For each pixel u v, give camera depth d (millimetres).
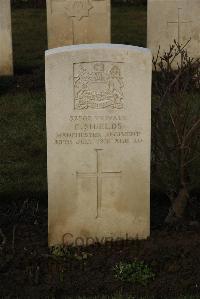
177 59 5398
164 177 3205
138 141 2791
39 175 3627
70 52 2688
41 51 6195
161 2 5504
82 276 2629
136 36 6570
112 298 2451
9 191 3430
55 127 2758
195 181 3422
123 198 2848
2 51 5438
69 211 2846
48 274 2654
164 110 3045
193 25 5555
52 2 5531
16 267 2703
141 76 2725
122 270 2619
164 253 2709
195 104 3646
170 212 3043
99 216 2859
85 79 2719
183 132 2949
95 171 2812
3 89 5062
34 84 5125
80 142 2781
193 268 2629
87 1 5531
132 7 7676
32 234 2998
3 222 3129
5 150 3959
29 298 2498
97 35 5609
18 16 7328
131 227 2875
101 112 2756
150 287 2547
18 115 4516
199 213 3158
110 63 2711
